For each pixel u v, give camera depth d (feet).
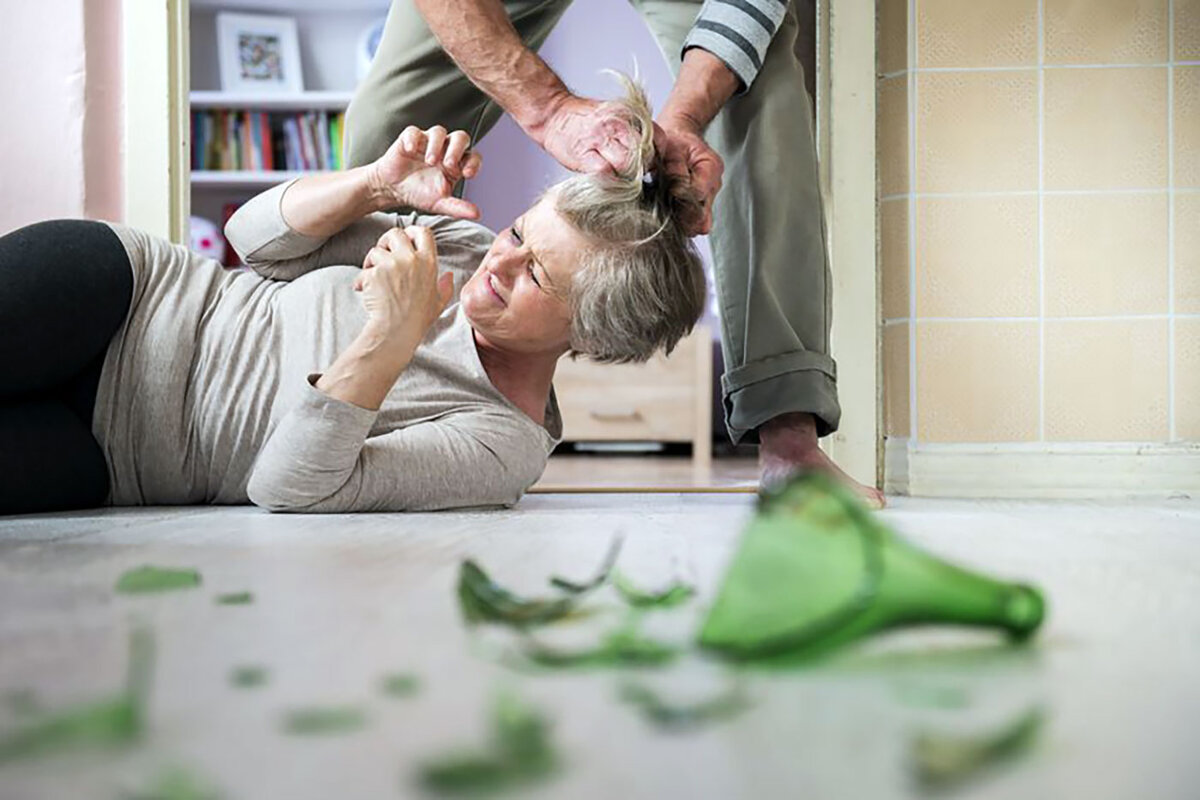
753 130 5.44
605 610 2.00
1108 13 6.88
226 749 1.16
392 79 5.76
